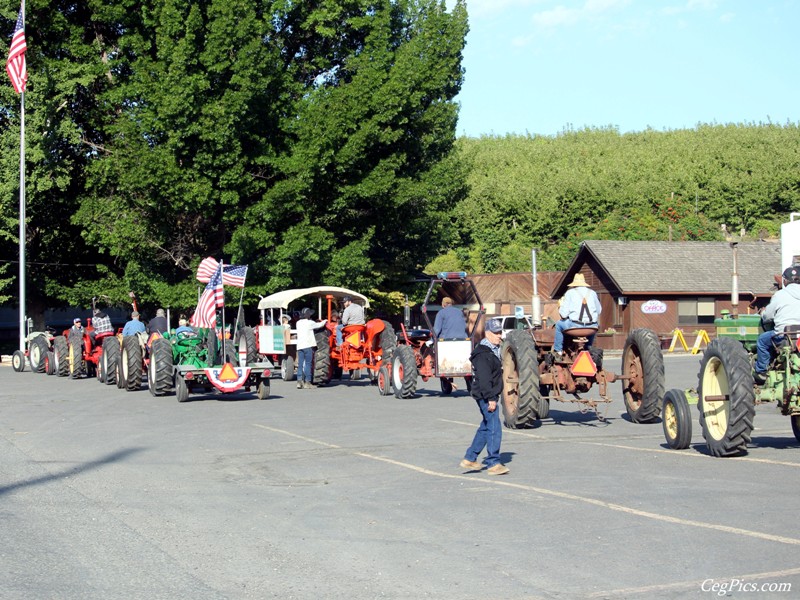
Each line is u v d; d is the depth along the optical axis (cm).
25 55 3809
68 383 2623
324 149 3725
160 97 3534
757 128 10975
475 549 729
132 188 3700
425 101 4131
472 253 7119
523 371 1429
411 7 4228
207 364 2145
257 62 3609
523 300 5538
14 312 5856
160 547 758
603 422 1555
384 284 4519
